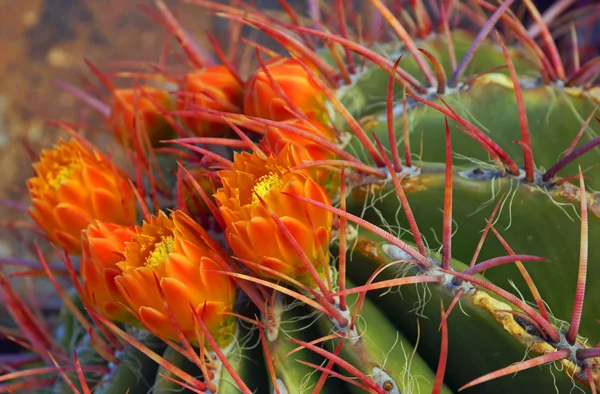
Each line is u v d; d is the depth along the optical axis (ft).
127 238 1.49
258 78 1.59
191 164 1.64
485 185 1.50
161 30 3.33
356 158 1.53
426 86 1.66
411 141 1.62
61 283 2.39
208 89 1.70
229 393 1.46
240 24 2.15
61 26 3.40
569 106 1.63
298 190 1.41
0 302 2.33
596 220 1.48
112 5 3.44
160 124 1.81
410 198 1.52
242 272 1.50
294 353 1.45
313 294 1.42
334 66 1.81
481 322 1.41
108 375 1.63
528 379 1.41
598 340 1.54
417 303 1.45
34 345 1.91
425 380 1.43
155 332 1.44
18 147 3.07
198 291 1.43
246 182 1.44
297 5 3.20
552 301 1.54
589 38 2.50
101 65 3.27
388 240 1.41
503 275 1.55
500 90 1.62
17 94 3.21
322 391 1.44
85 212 1.61
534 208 1.49
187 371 1.50
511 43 2.11
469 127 1.48
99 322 1.59
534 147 1.64
